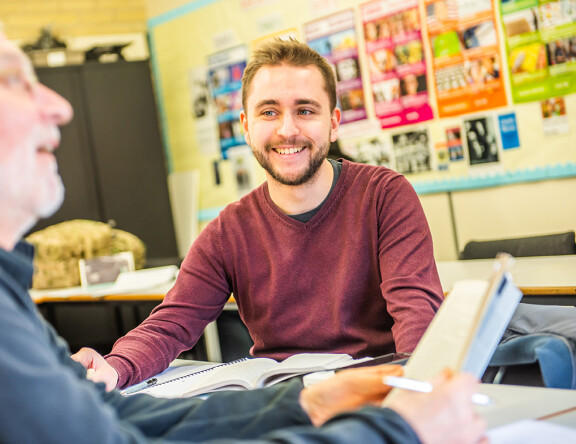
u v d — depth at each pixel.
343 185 1.88
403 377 0.94
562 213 4.32
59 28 6.69
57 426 0.67
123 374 1.65
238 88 6.04
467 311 0.95
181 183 6.59
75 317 4.66
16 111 0.77
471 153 4.68
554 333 1.39
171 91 6.67
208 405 1.03
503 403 1.10
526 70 4.34
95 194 6.25
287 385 1.03
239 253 1.92
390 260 1.75
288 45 1.84
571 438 0.89
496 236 4.66
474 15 4.54
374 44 5.09
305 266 1.85
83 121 6.24
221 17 6.09
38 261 4.13
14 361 0.68
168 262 4.47
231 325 2.98
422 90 4.88
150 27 6.76
